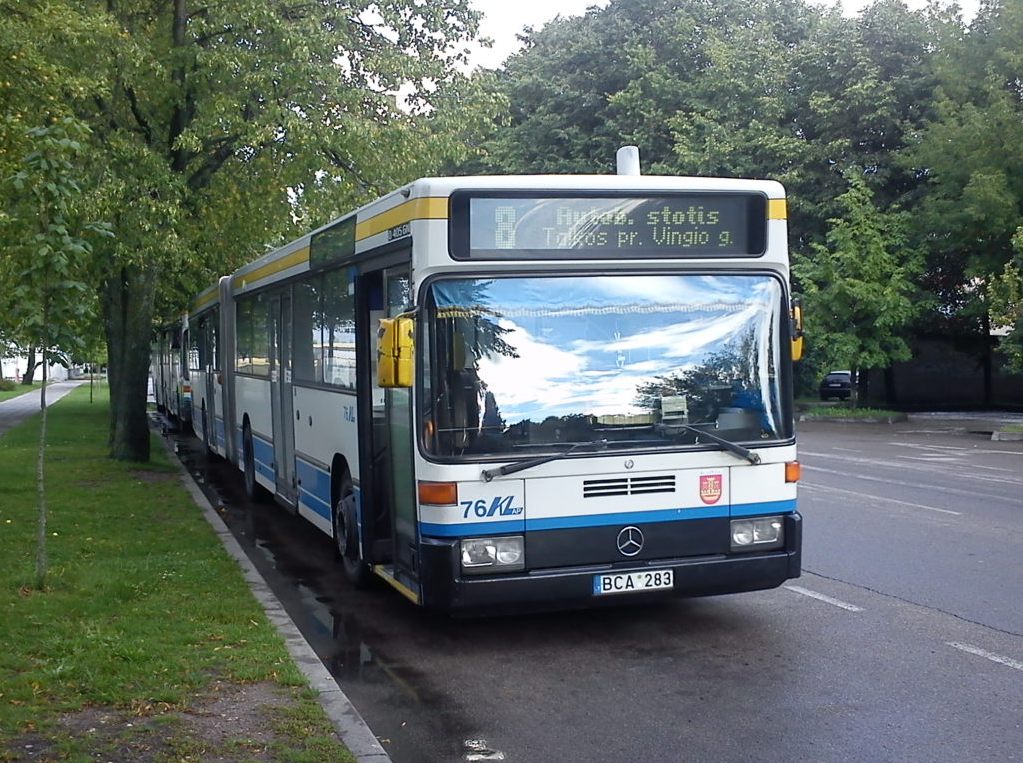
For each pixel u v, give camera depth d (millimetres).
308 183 17953
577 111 41031
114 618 7605
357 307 8531
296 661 6727
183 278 21984
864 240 32344
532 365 6930
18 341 11633
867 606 8320
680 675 6660
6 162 11594
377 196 17547
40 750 5086
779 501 7320
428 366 6812
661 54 40719
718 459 7164
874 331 32969
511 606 6801
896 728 5637
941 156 31672
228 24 16641
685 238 7227
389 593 9242
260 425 13852
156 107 17750
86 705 5750
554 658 7098
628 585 6949
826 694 6227
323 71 16500
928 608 8227
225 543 10922
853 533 11570
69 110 12875
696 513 7125
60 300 8797
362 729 5562
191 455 22578
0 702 5727
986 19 31891
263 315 13484
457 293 6879
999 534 11406
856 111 35125
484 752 5398
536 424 6895
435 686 6527
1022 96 31656
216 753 5078
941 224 31609
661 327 7152
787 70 37094
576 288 7035
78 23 14109
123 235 16078
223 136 17250
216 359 18484
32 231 9391
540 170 40531
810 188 35844
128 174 16156
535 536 6840
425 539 6836
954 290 37062
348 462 9086
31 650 6715
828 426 31078
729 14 41062
